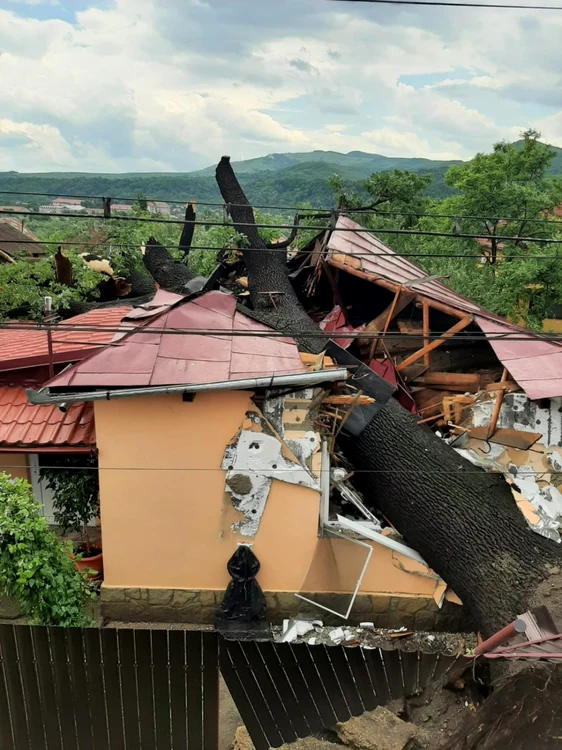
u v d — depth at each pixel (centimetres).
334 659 449
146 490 673
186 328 709
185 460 665
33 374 813
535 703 384
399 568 695
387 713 468
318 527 685
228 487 671
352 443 734
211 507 679
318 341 822
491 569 611
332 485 733
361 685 457
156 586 704
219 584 703
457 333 909
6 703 457
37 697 456
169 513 680
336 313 1064
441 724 445
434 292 998
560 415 785
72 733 468
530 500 682
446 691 457
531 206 1667
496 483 679
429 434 746
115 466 666
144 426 654
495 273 1625
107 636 438
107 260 1398
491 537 627
